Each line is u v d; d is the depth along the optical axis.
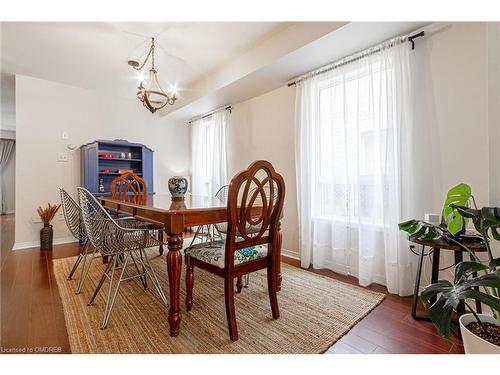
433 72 2.01
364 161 2.38
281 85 3.31
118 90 4.16
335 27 2.09
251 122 3.82
